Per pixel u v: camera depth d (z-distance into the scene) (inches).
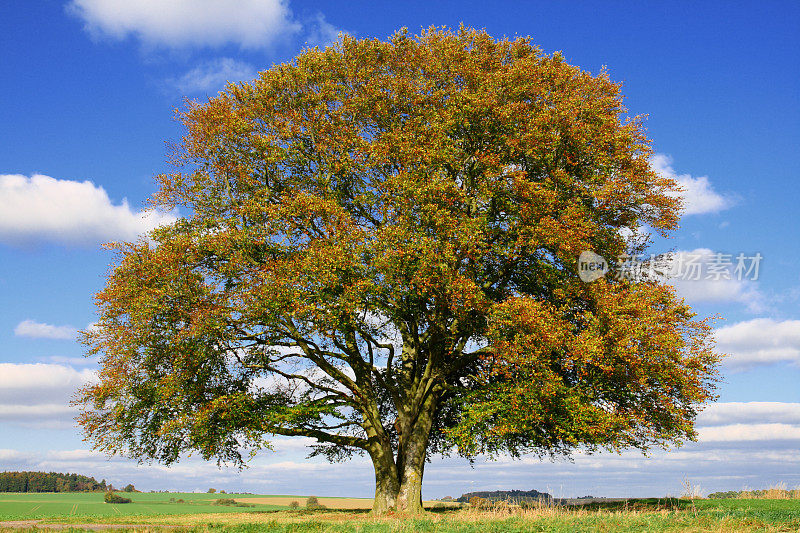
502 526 633.0
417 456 1064.2
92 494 3267.7
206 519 1039.6
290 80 1113.4
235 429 971.3
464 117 1033.5
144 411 999.0
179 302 955.3
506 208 1016.9
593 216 1022.4
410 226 972.6
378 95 1090.1
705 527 598.9
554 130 1017.5
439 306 979.3
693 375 911.7
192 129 1102.4
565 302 994.7
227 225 1041.5
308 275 930.1
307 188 1101.7
